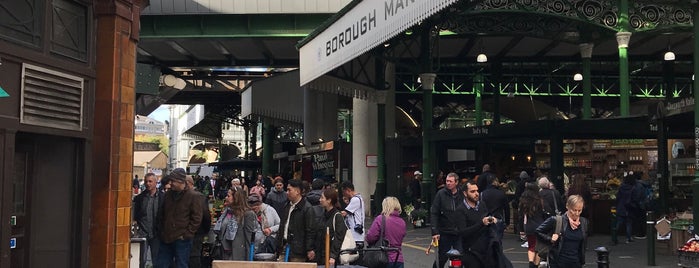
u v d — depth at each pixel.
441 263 8.38
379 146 23.59
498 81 30.08
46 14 6.57
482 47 26.34
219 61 34.00
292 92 31.86
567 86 38.06
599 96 39.16
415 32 19.83
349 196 8.91
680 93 39.56
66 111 6.81
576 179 14.46
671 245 12.63
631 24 20.12
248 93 30.88
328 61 17.00
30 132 6.41
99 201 7.22
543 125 16.73
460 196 8.41
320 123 30.28
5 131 5.97
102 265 7.16
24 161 6.71
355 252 7.23
